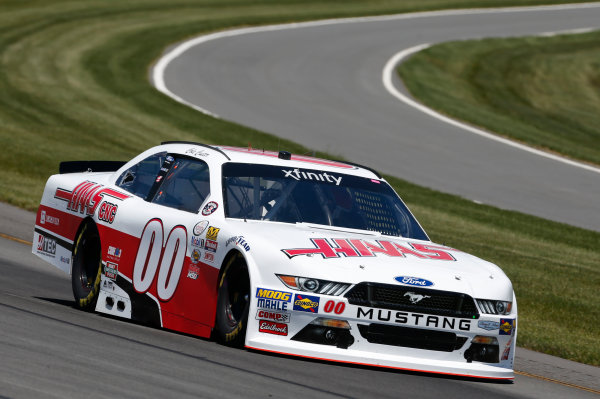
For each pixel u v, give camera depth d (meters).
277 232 25.14
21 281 34.75
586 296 46.78
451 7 189.38
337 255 24.27
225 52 129.62
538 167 91.75
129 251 28.56
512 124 110.88
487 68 140.75
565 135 109.81
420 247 26.53
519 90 131.00
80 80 104.38
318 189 27.95
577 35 173.25
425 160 87.94
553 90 133.12
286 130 92.38
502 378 24.77
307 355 23.34
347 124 98.56
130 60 117.44
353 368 23.73
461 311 24.12
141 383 19.36
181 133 87.38
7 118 85.38
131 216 28.86
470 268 25.56
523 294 45.00
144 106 96.38
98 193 30.64
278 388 20.34
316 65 128.12
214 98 103.75
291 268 23.64
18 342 22.00
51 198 32.84
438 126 103.81
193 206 27.36
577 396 25.48
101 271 29.56
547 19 186.75
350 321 23.45
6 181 64.44
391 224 28.02
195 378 20.39
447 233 61.16
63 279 37.44
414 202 71.12
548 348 33.25
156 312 27.38
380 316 23.53
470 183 81.75
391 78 126.19
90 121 88.19
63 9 145.62
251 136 87.81
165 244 27.36
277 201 27.11
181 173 28.83
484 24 175.75
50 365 20.03
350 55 137.38
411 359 23.83
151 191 29.22
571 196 81.81
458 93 124.50
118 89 102.56
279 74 120.19
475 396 22.67
